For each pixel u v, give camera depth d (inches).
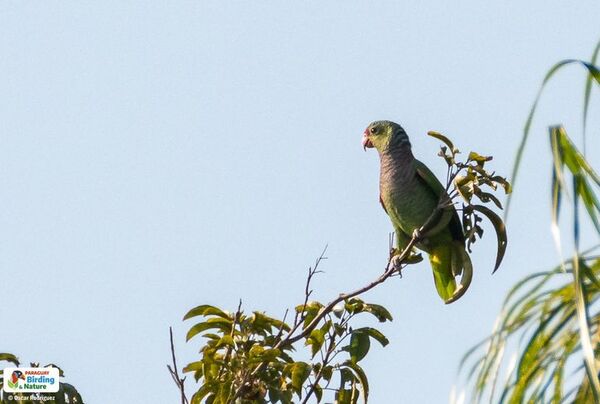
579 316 193.8
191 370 424.2
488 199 421.1
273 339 422.0
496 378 218.7
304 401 408.2
